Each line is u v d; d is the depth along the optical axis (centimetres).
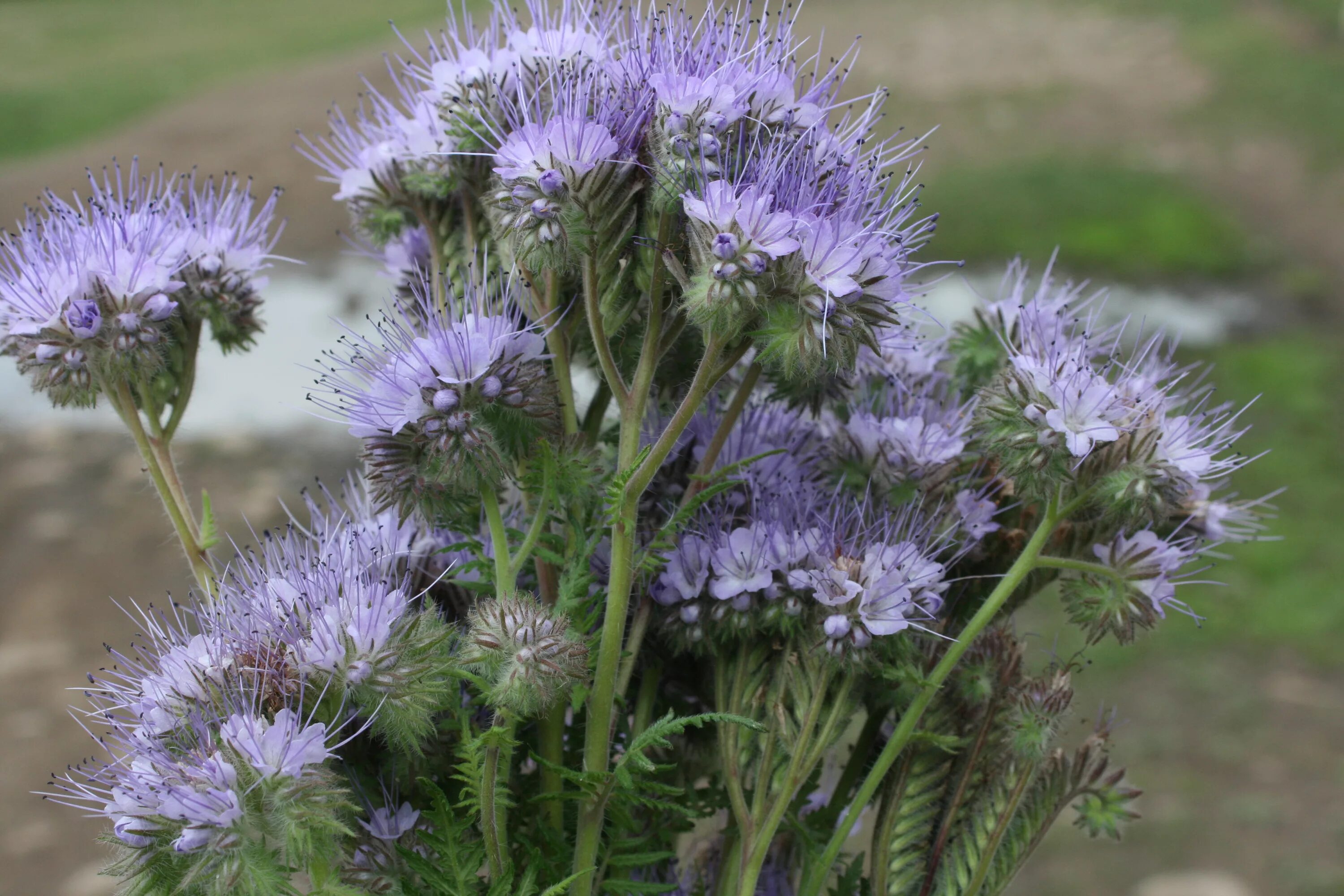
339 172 46
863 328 41
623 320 42
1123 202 246
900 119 303
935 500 44
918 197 43
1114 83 330
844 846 55
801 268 40
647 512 44
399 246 47
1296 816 105
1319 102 301
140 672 42
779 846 46
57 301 43
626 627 44
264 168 261
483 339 41
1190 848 103
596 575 42
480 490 42
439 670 40
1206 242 222
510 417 42
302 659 40
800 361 40
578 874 40
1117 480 42
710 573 43
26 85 361
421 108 44
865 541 43
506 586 42
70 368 43
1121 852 103
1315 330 190
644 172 41
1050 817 44
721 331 40
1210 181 254
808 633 43
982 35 380
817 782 44
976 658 44
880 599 42
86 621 134
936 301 174
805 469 44
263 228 46
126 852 40
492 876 41
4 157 294
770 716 43
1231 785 110
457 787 42
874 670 43
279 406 169
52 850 108
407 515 42
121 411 44
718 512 43
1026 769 43
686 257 41
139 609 42
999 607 43
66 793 41
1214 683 121
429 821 42
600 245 41
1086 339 43
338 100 307
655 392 45
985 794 43
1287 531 143
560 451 42
